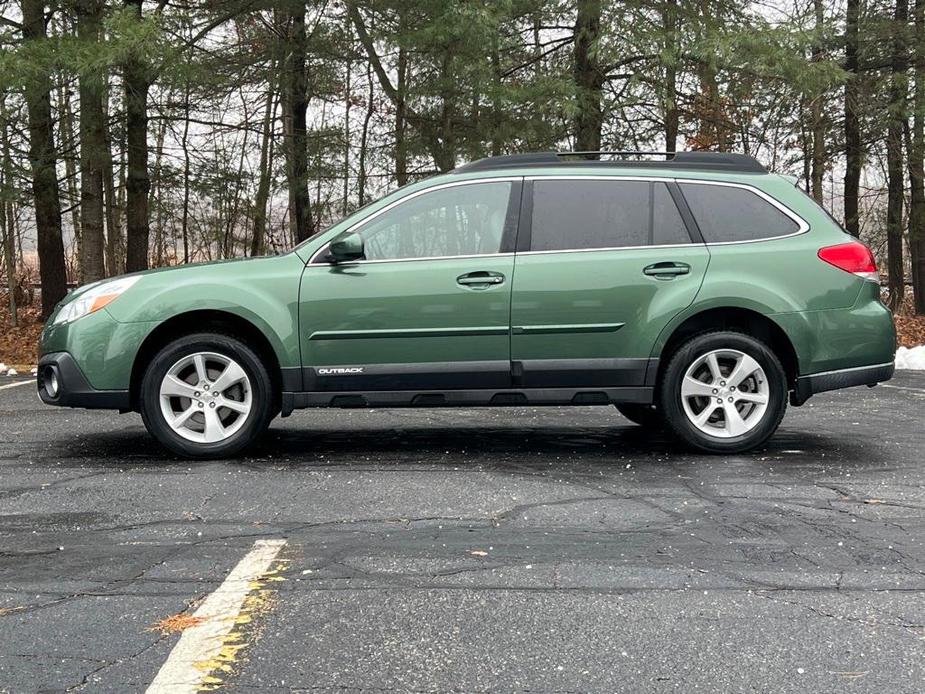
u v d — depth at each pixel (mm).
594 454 5914
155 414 5695
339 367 5699
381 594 3252
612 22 14219
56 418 7719
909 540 3908
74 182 17891
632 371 5715
